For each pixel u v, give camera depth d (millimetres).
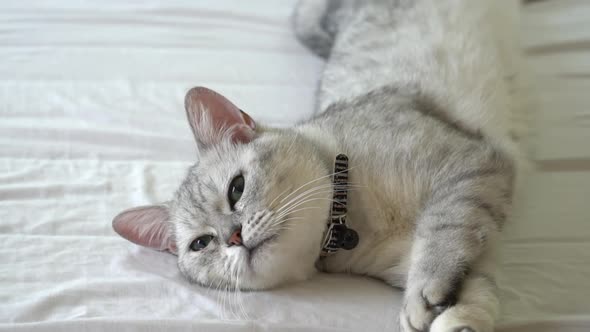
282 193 617
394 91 703
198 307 604
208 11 936
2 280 627
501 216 613
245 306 601
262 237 605
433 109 700
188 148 758
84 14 939
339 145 655
